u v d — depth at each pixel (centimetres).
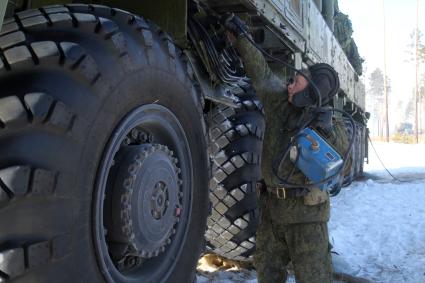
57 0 259
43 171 158
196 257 268
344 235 598
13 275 151
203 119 279
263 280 312
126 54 200
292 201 286
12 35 177
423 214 748
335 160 266
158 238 228
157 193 226
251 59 309
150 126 235
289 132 288
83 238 176
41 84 168
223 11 336
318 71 286
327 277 286
